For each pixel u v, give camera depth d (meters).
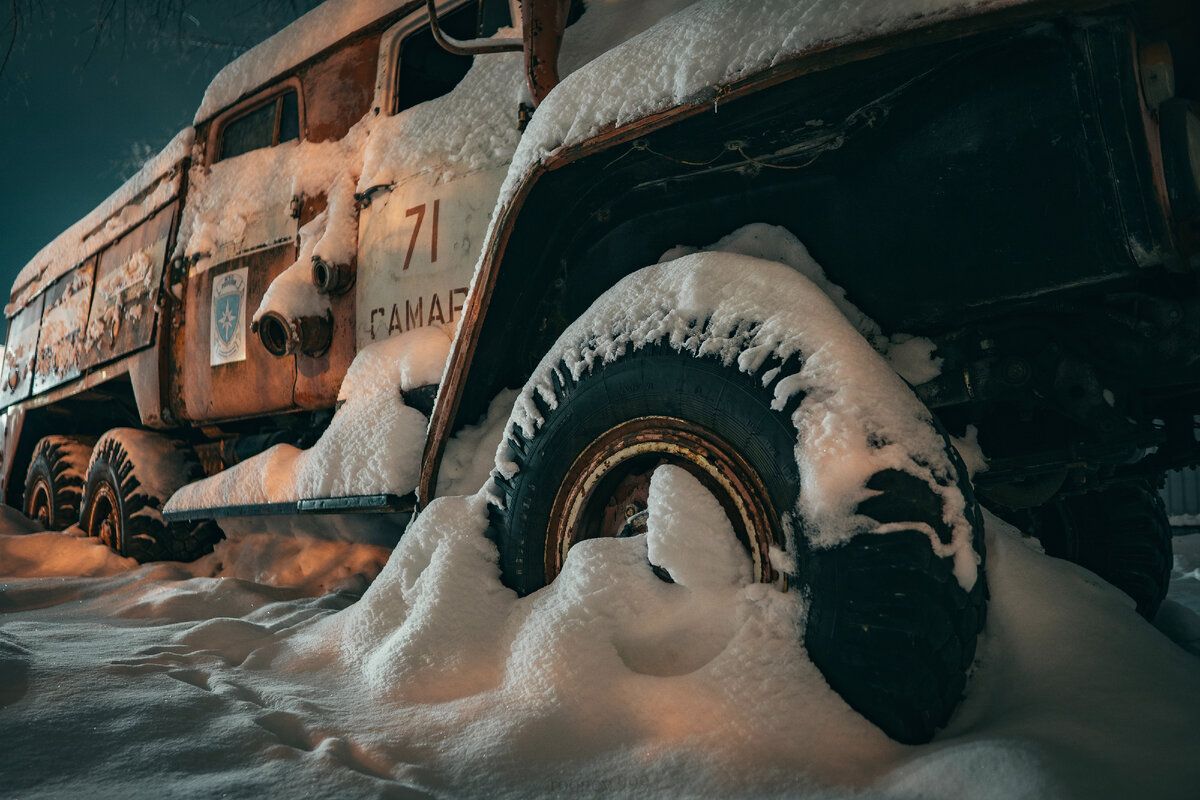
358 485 3.09
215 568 4.71
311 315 3.74
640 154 2.32
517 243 2.56
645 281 2.32
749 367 1.96
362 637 2.43
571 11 2.91
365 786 1.56
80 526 5.68
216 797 1.50
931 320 2.10
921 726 1.65
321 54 4.25
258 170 4.48
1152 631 1.84
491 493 2.49
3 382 7.65
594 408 2.27
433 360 3.15
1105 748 1.52
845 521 1.72
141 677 2.16
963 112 1.92
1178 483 10.81
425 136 3.49
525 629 2.10
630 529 2.23
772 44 1.92
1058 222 1.83
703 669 1.81
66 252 6.79
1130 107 1.72
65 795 1.50
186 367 4.83
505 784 1.62
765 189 2.30
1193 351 1.88
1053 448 2.18
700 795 1.54
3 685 1.99
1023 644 1.83
